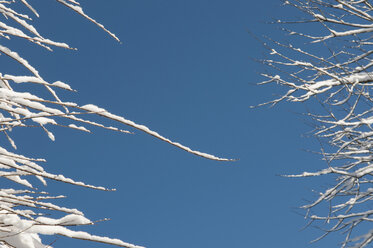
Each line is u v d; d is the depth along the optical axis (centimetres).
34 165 479
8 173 476
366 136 1062
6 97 468
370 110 1152
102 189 478
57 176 477
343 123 1066
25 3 497
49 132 484
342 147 1067
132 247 480
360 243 1067
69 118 468
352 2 1181
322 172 1066
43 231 484
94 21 496
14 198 480
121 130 468
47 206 481
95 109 466
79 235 483
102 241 481
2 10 491
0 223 493
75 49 495
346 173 1048
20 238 495
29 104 470
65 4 491
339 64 1203
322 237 1116
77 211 485
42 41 489
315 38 1209
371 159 1099
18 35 487
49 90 483
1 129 476
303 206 1129
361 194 1101
